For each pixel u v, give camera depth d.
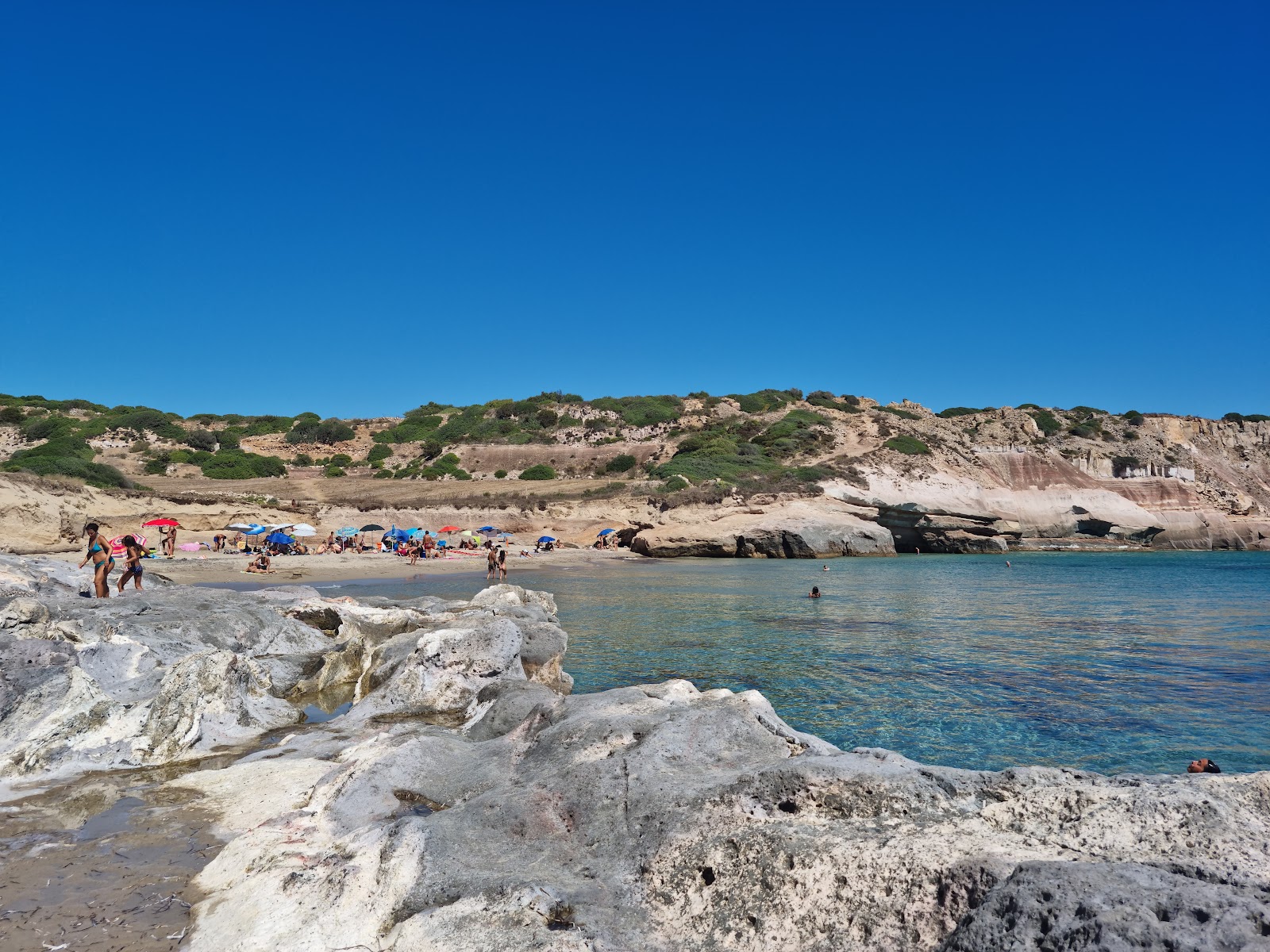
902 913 3.30
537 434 89.12
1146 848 3.46
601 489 62.53
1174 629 19.09
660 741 5.22
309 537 48.03
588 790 4.83
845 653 15.65
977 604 24.62
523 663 10.94
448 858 4.14
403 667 9.81
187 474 68.81
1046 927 2.83
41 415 82.81
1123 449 80.50
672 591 28.81
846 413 95.12
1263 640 17.33
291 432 91.75
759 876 3.71
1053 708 11.26
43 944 3.97
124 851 5.12
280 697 10.24
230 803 5.95
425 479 73.88
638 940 3.58
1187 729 10.21
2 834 5.42
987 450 72.62
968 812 4.01
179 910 4.34
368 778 5.59
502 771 5.66
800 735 5.68
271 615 12.44
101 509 39.31
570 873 4.16
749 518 52.50
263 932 3.88
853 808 4.13
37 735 7.01
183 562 33.81
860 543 52.44
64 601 10.71
